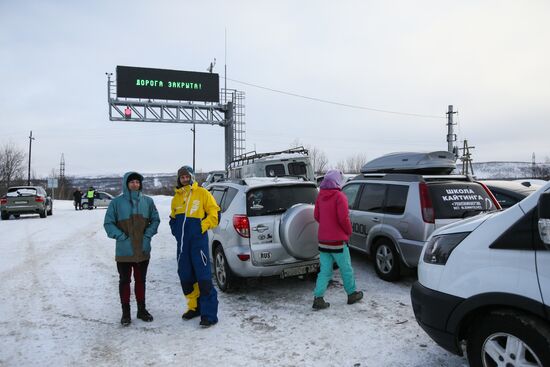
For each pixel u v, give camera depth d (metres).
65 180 77.50
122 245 4.68
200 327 4.59
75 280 6.83
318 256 5.61
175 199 4.83
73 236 12.41
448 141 30.14
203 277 4.62
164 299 5.70
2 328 4.67
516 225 2.72
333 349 3.90
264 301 5.44
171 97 27.89
